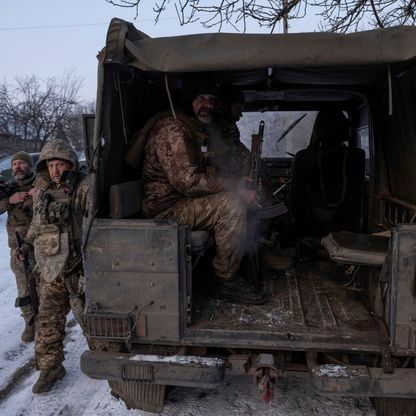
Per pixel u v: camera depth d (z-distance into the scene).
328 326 2.35
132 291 2.27
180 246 2.23
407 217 3.16
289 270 3.40
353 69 2.94
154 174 2.82
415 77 2.83
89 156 2.49
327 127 4.49
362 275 2.88
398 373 2.08
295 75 3.32
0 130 19.42
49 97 20.36
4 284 5.52
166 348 2.38
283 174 4.69
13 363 3.54
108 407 2.86
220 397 2.91
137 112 3.04
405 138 3.24
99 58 2.30
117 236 2.26
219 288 2.74
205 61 2.20
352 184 3.99
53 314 3.10
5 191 3.79
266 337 2.25
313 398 2.88
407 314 2.07
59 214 2.88
